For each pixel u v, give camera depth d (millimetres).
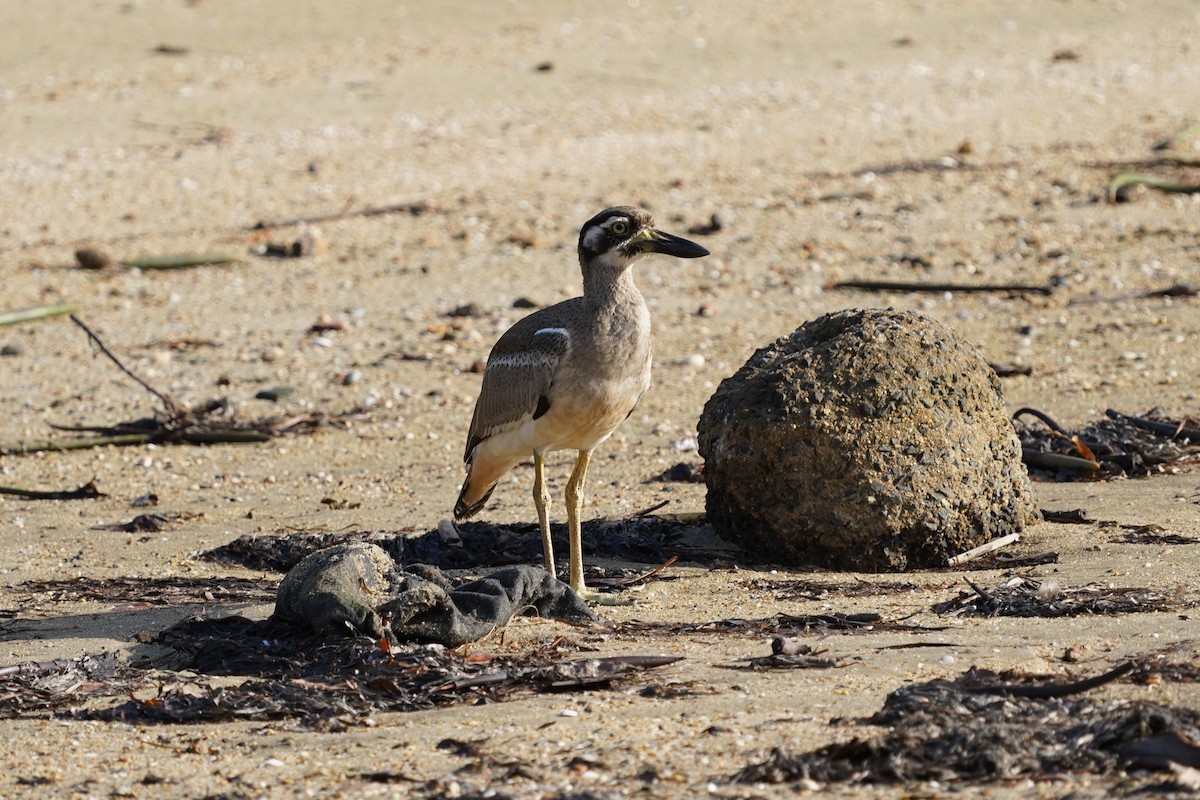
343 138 27547
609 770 6543
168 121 28719
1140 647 7965
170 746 7238
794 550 10789
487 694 7789
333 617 8625
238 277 21438
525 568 9406
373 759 6891
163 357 18422
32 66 32062
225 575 11000
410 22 34938
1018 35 33531
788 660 8047
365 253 22109
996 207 22812
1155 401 15008
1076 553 10453
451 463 14461
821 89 29812
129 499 13617
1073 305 18875
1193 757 6164
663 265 21156
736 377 11445
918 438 10727
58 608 10102
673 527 11688
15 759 7129
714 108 28750
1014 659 7871
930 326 11227
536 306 19688
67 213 24266
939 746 6457
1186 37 32969
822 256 21156
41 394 17328
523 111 28797
